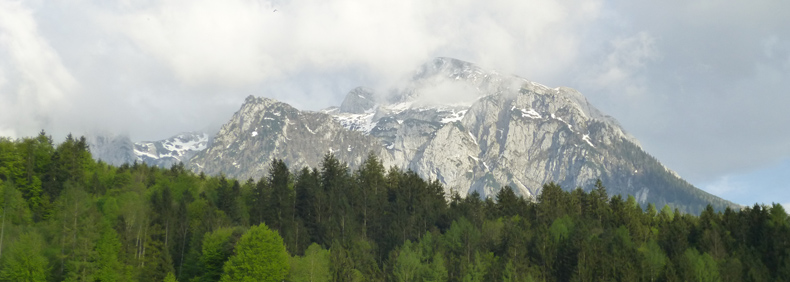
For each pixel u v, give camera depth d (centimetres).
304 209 19462
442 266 14825
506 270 14738
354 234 17500
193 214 17162
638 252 15350
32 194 17375
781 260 15788
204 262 14438
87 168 19850
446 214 19300
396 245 17125
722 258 16062
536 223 18912
